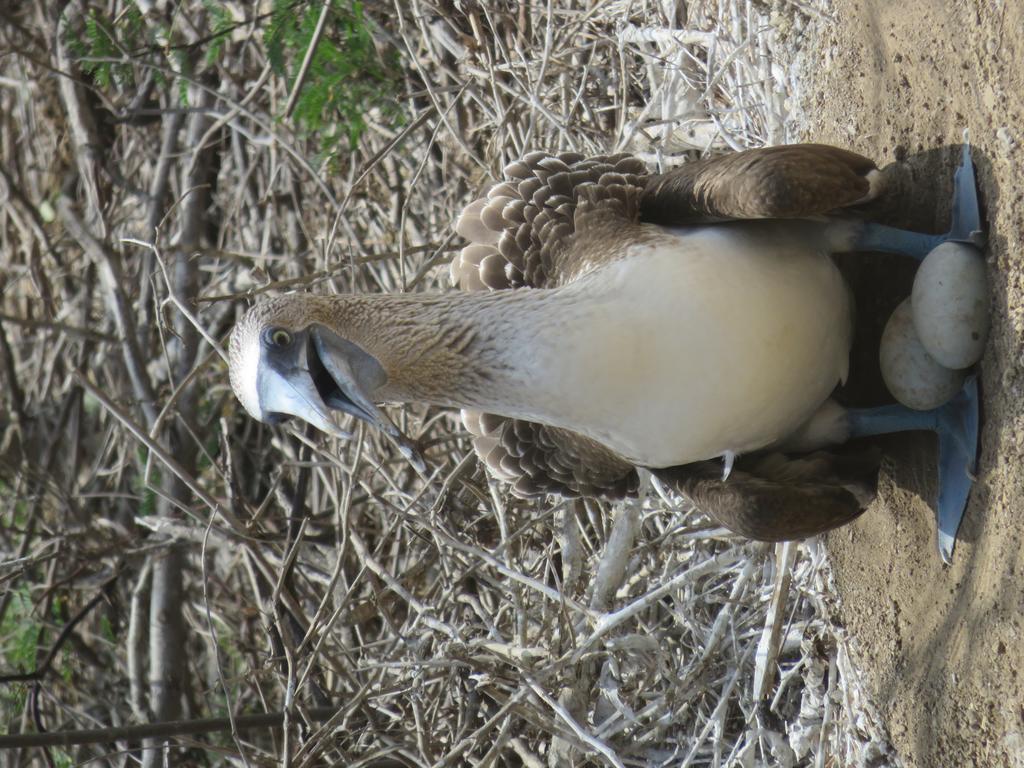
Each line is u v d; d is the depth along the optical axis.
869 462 7.31
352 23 12.00
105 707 13.48
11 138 15.66
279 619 9.77
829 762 8.75
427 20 12.41
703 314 6.61
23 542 13.51
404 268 10.49
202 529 12.44
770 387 6.75
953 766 6.87
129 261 14.79
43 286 14.82
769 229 6.91
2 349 15.05
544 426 8.36
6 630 13.53
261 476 13.30
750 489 6.79
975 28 6.23
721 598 9.38
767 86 9.79
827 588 8.95
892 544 7.69
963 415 6.56
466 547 9.55
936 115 6.88
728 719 9.44
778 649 8.77
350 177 12.85
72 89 14.40
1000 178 6.07
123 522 14.11
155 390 13.78
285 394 6.75
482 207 8.46
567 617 9.15
